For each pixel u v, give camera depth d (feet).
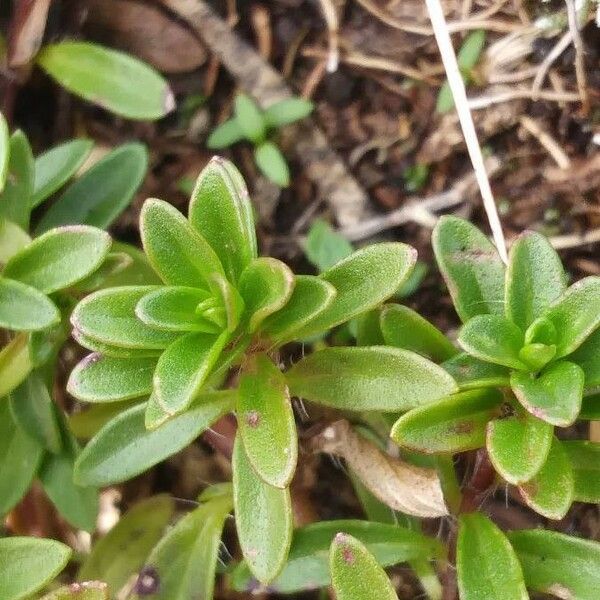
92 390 0.32
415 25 0.41
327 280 0.32
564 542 0.33
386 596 0.32
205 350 0.31
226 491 0.37
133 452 0.34
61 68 0.40
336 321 0.32
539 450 0.31
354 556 0.32
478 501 0.35
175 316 0.31
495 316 0.32
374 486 0.35
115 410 0.39
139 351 0.32
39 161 0.39
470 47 0.41
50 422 0.36
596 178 0.40
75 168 0.39
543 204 0.41
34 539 0.33
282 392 0.32
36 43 0.40
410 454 0.37
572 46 0.40
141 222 0.31
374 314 0.34
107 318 0.31
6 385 0.36
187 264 0.32
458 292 0.34
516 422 0.32
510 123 0.41
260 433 0.32
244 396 0.32
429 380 0.32
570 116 0.40
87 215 0.39
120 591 0.38
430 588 0.37
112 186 0.39
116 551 0.39
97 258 0.34
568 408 0.30
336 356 0.33
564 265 0.41
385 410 0.32
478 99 0.41
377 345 0.34
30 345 0.36
